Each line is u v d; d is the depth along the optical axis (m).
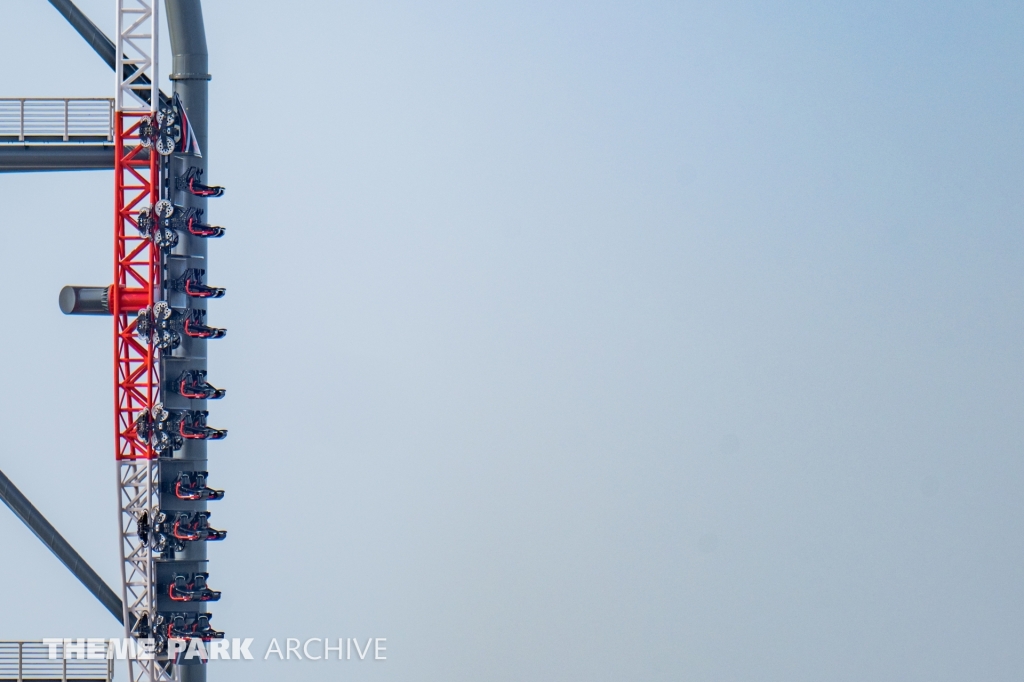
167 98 111.19
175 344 109.62
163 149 108.19
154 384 111.44
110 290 110.81
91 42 112.38
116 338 110.31
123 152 109.75
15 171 110.75
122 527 112.69
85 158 110.06
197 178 112.19
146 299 110.50
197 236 113.62
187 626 112.38
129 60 110.19
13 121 109.44
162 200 108.56
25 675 113.56
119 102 108.75
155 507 110.44
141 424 109.62
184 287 111.06
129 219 109.56
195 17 113.31
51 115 109.69
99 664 113.50
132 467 112.12
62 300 111.19
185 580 111.88
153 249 109.75
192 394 110.75
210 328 111.56
